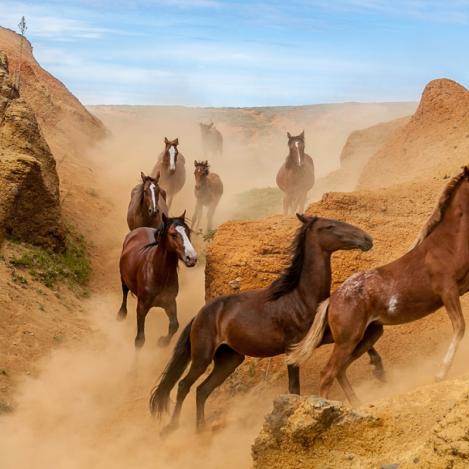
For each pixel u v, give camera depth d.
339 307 10.34
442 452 6.98
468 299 13.26
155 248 15.19
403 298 10.30
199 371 11.62
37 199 19.45
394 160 26.77
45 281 18.27
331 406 8.52
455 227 10.33
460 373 11.56
